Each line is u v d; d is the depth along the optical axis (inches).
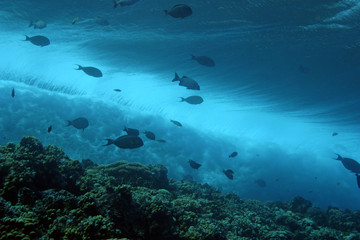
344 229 358.3
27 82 625.9
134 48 721.6
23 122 505.7
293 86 753.6
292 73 686.5
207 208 248.4
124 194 150.3
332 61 593.6
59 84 698.2
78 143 547.8
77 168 197.5
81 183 183.3
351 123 900.0
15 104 519.5
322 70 637.9
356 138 1043.9
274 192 912.9
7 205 117.3
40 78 681.6
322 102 804.0
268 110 969.5
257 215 312.5
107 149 583.5
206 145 836.6
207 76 796.6
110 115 651.5
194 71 782.5
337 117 882.8
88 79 848.9
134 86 917.8
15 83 567.2
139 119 708.7
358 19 457.4
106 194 147.9
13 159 155.3
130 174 261.1
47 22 633.0
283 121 1052.5
